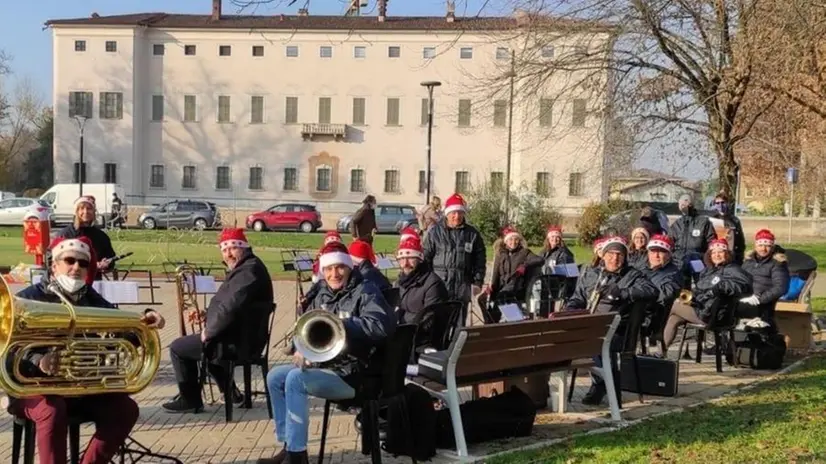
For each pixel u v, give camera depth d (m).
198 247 25.20
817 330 11.56
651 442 5.52
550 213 30.72
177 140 53.03
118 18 53.56
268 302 6.34
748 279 8.77
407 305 6.97
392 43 51.69
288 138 52.88
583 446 5.46
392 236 36.25
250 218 43.00
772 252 9.56
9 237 29.16
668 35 12.17
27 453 4.21
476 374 5.60
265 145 53.00
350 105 52.41
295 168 52.97
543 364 6.12
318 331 4.40
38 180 70.88
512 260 10.00
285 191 53.00
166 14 55.78
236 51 52.75
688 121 14.34
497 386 6.58
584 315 6.11
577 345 6.16
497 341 5.43
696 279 10.93
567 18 12.78
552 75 13.96
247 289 6.09
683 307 8.97
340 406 5.00
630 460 5.06
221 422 6.26
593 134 15.21
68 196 42.00
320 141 52.72
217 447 5.60
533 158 45.09
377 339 4.77
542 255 11.20
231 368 6.22
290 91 52.69
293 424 4.78
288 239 31.39
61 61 52.25
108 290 6.79
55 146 52.44
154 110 53.03
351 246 6.94
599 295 7.04
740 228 11.98
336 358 4.87
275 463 5.05
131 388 4.11
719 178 14.00
